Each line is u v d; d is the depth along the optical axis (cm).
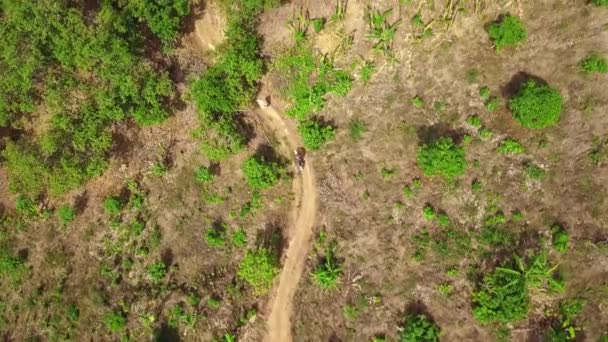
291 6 3278
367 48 3216
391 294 3048
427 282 3017
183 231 3312
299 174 3275
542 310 2880
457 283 2980
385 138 3178
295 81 3288
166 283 3259
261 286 3162
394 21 3178
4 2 3027
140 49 3192
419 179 3103
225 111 3238
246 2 3170
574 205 2920
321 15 3253
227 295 3209
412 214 3091
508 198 2994
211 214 3306
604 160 2911
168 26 3175
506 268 2855
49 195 3441
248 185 3297
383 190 3148
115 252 3334
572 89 2978
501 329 2902
